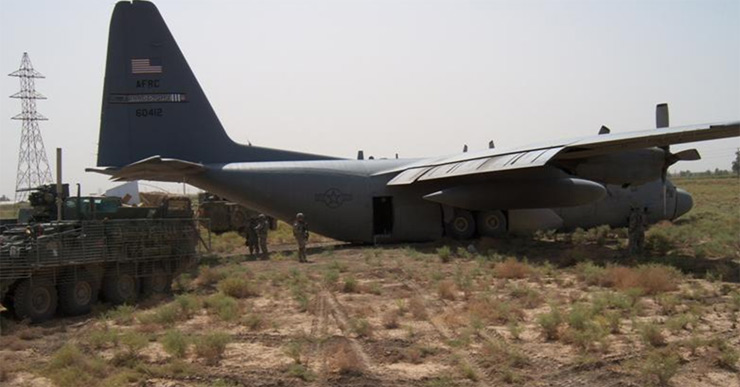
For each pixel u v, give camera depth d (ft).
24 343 35.53
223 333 34.60
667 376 27.20
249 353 32.35
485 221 83.92
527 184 77.30
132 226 48.91
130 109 77.51
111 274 47.26
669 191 92.17
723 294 44.55
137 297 49.78
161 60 78.59
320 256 73.46
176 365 29.73
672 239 75.00
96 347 34.37
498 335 34.78
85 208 50.03
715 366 28.96
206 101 80.89
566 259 61.31
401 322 38.63
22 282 40.68
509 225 84.17
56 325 40.93
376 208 83.97
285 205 81.25
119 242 47.37
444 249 68.18
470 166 72.79
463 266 61.82
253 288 49.67
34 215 50.34
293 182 81.10
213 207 114.01
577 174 72.18
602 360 29.86
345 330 36.81
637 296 43.32
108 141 76.64
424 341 34.04
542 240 82.64
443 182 83.66
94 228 45.68
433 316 40.09
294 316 41.16
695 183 299.79
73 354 30.94
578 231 83.41
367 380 27.99
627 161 71.05
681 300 42.65
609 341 32.76
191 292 52.11
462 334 34.88
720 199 173.68
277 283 54.08
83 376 28.76
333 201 81.87
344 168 83.71
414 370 29.37
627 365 29.09
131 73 77.71
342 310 42.60
